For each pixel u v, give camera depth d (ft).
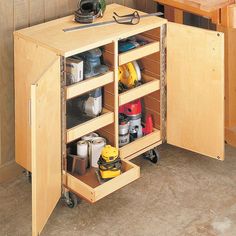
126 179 10.75
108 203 10.95
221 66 10.95
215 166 12.05
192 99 11.50
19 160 11.37
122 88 11.44
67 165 11.13
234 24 10.95
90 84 10.53
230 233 10.26
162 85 11.71
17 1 10.75
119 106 11.32
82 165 11.02
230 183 11.55
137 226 10.43
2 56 10.88
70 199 10.77
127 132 11.60
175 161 12.20
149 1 12.82
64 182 10.71
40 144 9.41
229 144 12.78
